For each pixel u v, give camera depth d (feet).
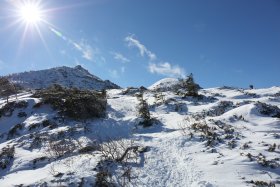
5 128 79.15
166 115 86.79
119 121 80.33
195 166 44.78
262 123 67.41
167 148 54.80
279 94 116.98
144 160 49.16
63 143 62.34
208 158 47.44
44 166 52.42
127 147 55.01
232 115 73.51
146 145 56.80
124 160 49.37
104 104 91.86
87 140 65.57
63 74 411.54
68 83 375.86
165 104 99.19
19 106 87.86
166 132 69.31
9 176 49.65
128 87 155.33
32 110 86.63
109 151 51.11
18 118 83.05
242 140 55.16
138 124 77.25
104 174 42.91
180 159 48.80
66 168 46.85
